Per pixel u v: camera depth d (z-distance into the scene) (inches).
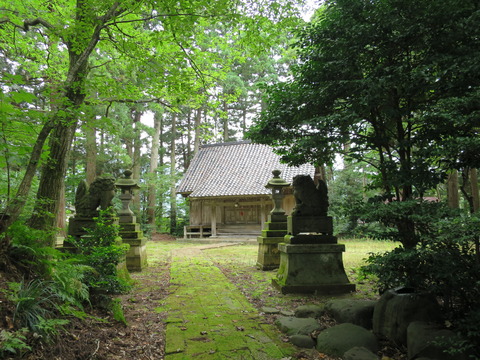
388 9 154.9
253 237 708.0
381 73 159.3
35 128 154.5
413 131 186.4
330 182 750.5
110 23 188.7
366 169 655.8
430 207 139.4
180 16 188.2
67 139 205.9
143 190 890.1
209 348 132.4
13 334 93.7
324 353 129.5
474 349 105.6
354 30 159.5
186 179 802.2
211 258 425.4
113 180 260.4
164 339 142.7
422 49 162.7
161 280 275.9
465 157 132.0
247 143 884.0
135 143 788.0
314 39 179.5
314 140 181.2
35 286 126.9
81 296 148.6
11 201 138.7
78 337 123.7
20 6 238.5
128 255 322.0
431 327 120.8
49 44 278.7
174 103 285.4
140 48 224.8
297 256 230.1
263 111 212.7
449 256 123.3
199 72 246.2
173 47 234.2
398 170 165.2
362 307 158.4
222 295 220.8
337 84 171.5
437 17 144.6
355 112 164.2
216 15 193.5
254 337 144.9
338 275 228.8
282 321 157.8
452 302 142.2
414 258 134.7
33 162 145.5
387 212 146.6
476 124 131.4
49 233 169.0
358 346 127.0
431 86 148.5
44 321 105.6
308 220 237.0
